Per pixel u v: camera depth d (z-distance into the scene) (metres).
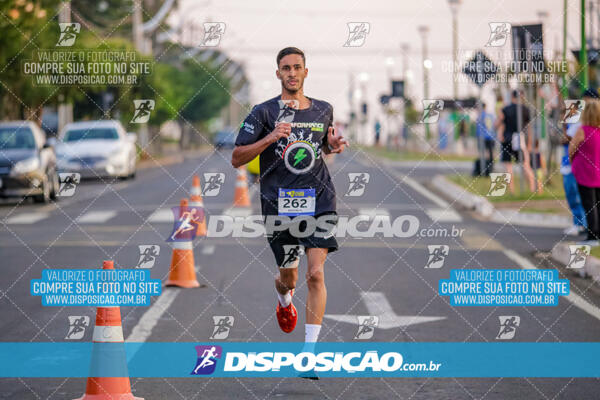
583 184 17.98
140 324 12.41
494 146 37.66
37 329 12.30
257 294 14.59
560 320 12.62
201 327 12.20
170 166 58.66
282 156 9.93
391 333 11.84
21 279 16.11
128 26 87.94
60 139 44.53
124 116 53.62
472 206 28.75
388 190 36.31
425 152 76.62
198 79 100.19
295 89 9.88
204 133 121.56
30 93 45.03
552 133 33.22
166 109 65.12
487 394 9.08
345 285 15.41
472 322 12.50
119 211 28.42
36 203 32.03
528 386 9.37
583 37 28.48
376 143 95.44
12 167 31.16
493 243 20.42
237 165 9.95
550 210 25.33
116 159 42.56
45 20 40.94
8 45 36.84
